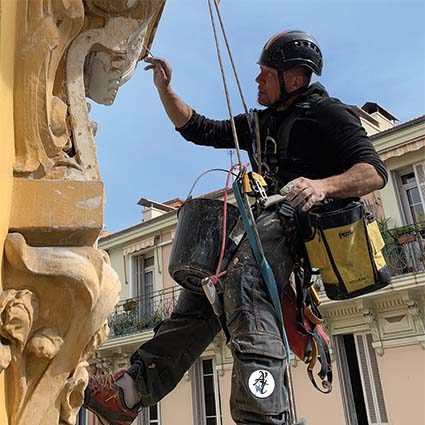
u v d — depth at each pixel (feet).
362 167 6.09
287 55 6.89
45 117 4.24
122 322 56.75
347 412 40.60
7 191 3.91
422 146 41.32
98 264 4.12
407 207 42.70
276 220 6.23
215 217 6.59
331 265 6.17
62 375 3.97
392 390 39.68
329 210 6.29
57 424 4.03
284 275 6.14
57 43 4.32
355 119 6.56
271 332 5.49
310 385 41.73
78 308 3.93
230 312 5.66
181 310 6.97
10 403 3.72
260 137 7.23
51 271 3.83
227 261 6.34
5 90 3.96
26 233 4.05
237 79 7.04
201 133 8.07
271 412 5.07
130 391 6.40
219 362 48.78
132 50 5.74
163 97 8.05
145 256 60.80
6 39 3.99
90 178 4.73
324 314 43.91
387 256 41.55
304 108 6.77
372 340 41.47
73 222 4.10
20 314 3.63
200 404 49.62
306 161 6.75
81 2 4.68
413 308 39.60
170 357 6.64
